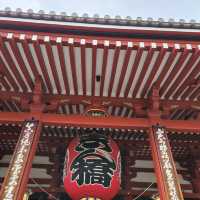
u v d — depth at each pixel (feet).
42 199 41.86
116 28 26.05
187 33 26.48
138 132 40.19
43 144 42.65
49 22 25.73
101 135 31.83
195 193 40.91
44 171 41.98
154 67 29.27
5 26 26.17
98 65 29.50
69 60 28.84
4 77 31.50
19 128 39.17
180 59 27.86
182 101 34.47
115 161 29.76
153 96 32.65
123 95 33.81
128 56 27.71
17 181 25.95
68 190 28.81
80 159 29.27
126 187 40.83
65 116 31.81
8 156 43.70
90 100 33.81
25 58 28.76
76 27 25.99
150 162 43.73
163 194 26.00
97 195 28.07
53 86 33.09
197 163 42.34
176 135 40.57
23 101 33.22
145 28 26.17
